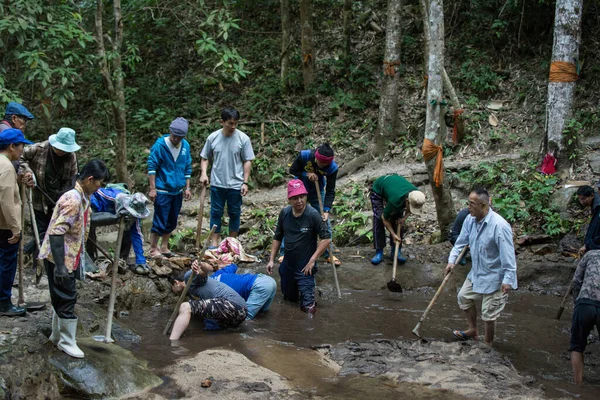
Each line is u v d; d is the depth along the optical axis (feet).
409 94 41.75
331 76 44.16
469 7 45.34
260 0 50.62
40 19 33.06
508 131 37.55
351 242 30.58
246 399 14.19
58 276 13.67
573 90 31.78
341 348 17.93
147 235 32.53
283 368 16.44
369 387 15.26
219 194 25.14
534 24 42.42
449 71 42.37
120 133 34.42
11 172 15.05
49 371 14.12
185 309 19.08
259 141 41.52
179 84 47.24
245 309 20.08
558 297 24.59
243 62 31.99
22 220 17.30
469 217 18.70
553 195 30.04
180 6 39.52
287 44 43.62
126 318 20.86
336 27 47.98
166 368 15.92
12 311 16.52
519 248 27.63
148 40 50.06
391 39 38.19
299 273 22.44
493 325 18.30
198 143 42.16
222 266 23.89
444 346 18.06
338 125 41.45
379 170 37.09
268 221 31.60
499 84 40.81
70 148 17.79
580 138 33.47
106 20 47.93
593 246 20.67
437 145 28.22
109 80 33.35
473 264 18.37
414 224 31.40
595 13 41.22
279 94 44.19
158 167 23.30
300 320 21.15
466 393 14.84
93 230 21.58
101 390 14.19
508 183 32.04
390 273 26.03
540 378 16.25
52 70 30.58
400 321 21.18
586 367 17.20
